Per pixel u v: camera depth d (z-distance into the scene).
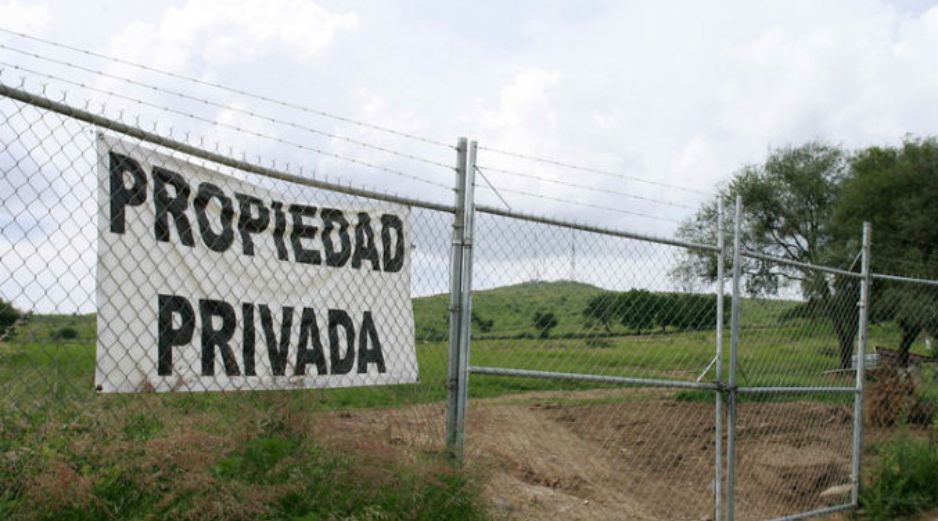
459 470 4.59
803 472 8.48
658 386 5.72
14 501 3.35
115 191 3.71
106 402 4.14
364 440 4.36
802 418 10.34
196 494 3.57
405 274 4.85
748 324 6.84
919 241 18.97
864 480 7.58
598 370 5.59
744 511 7.44
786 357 7.27
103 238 3.66
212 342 4.02
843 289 7.87
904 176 19.05
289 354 4.30
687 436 9.79
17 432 3.77
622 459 8.60
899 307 10.52
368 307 4.66
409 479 4.27
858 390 7.35
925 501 7.29
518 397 11.00
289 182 4.35
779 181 24.02
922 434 8.96
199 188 4.02
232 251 4.12
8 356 3.57
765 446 9.43
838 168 23.73
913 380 9.87
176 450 3.72
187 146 3.95
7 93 3.35
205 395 4.68
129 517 3.46
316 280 4.44
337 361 4.50
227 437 4.04
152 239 3.83
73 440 3.81
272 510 3.74
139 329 3.77
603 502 7.09
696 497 7.79
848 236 20.48
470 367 4.91
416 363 4.90
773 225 24.33
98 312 3.63
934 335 10.35
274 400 4.31
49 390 3.84
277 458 4.03
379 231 4.73
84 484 3.37
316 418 4.50
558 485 7.33
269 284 4.25
